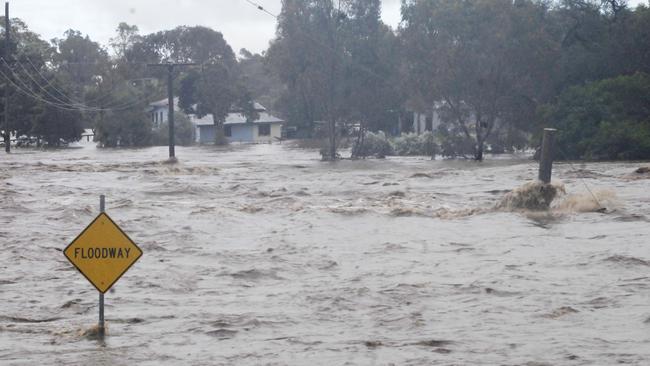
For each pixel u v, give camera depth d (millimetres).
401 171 80062
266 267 29172
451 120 111250
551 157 46625
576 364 17609
